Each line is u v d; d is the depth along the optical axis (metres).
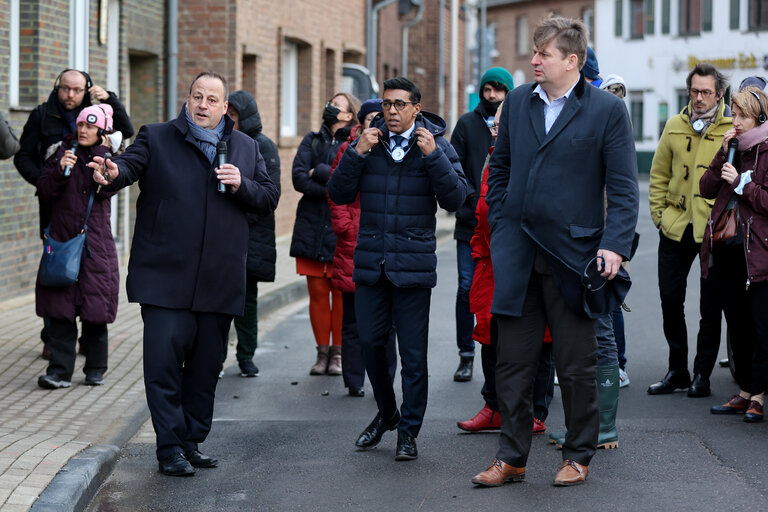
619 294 5.48
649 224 25.45
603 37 51.34
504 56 63.53
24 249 11.48
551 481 5.70
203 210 5.82
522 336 5.54
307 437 6.74
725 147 6.91
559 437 6.42
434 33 33.09
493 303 5.49
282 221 19.11
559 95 5.42
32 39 11.34
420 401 6.18
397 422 6.46
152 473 5.93
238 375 8.69
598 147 5.36
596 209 5.41
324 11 21.14
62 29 11.87
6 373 7.91
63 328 7.50
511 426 5.61
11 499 5.00
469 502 5.37
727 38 45.91
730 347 8.14
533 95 5.45
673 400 7.64
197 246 5.80
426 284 6.10
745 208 6.92
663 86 48.72
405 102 6.05
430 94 33.34
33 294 11.59
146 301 5.75
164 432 5.84
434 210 6.20
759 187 6.82
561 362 5.52
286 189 19.25
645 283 14.36
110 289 7.51
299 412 7.45
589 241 5.39
